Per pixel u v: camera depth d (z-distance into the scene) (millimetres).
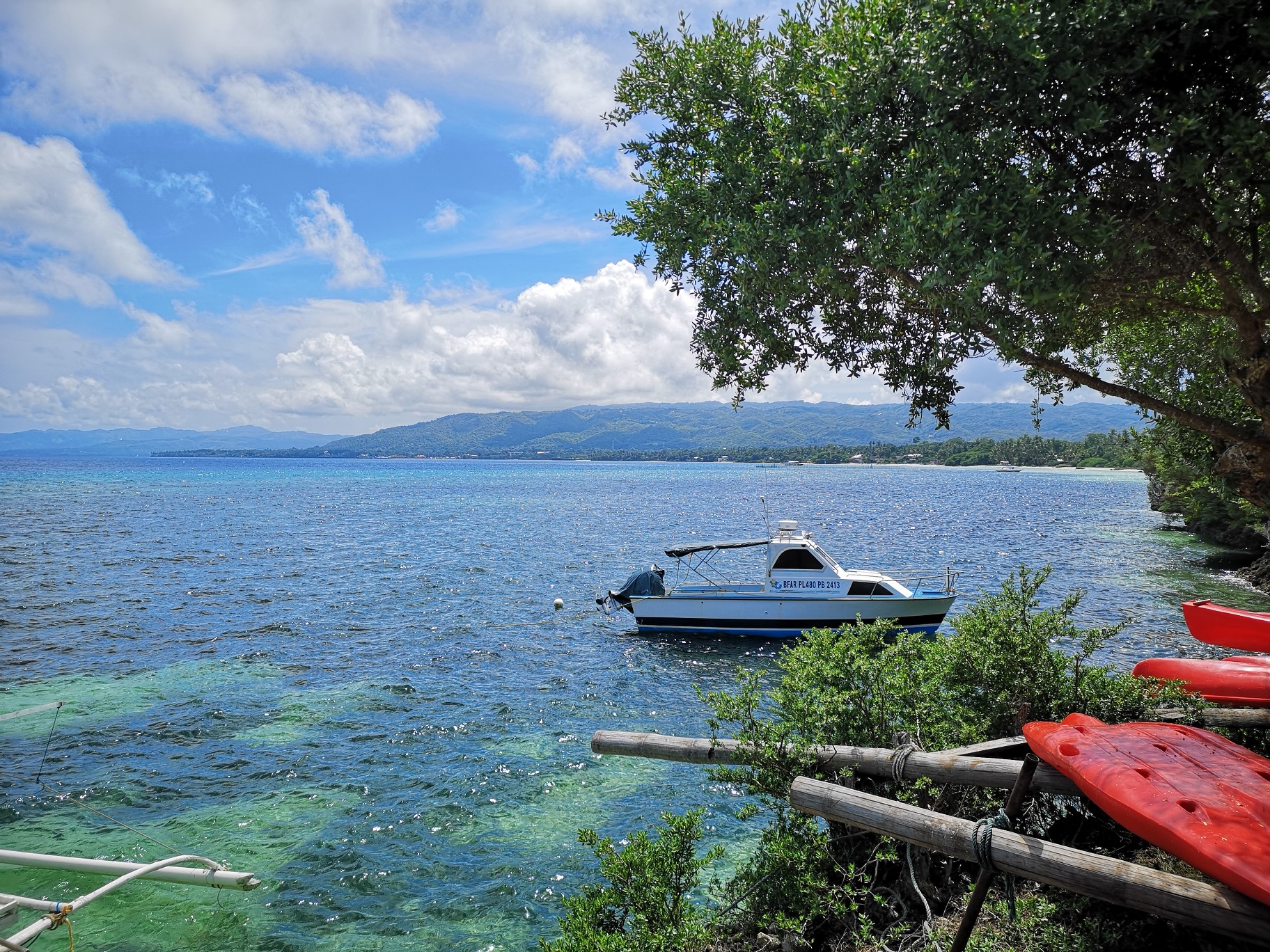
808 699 7242
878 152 6730
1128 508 94750
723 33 7707
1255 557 44844
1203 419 6922
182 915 10047
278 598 32375
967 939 4914
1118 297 6965
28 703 18438
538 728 17062
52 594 32250
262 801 13328
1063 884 4363
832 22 6836
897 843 6512
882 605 24250
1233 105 5766
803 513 84562
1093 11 5281
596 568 41969
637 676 21297
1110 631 7336
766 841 6867
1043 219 5688
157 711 17922
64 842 11867
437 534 59188
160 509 80250
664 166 8320
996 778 5738
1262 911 3910
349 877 10961
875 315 8383
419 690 19719
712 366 8898
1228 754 5391
